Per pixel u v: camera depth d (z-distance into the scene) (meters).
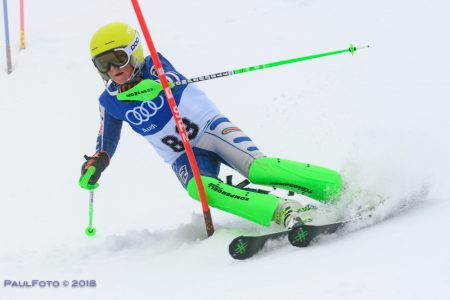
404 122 14.48
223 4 26.27
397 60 19.31
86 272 9.84
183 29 24.45
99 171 11.09
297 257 8.52
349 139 14.78
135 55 10.70
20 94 21.06
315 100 17.48
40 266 10.47
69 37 24.81
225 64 21.50
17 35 25.39
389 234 8.52
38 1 28.42
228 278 8.28
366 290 6.85
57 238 12.59
